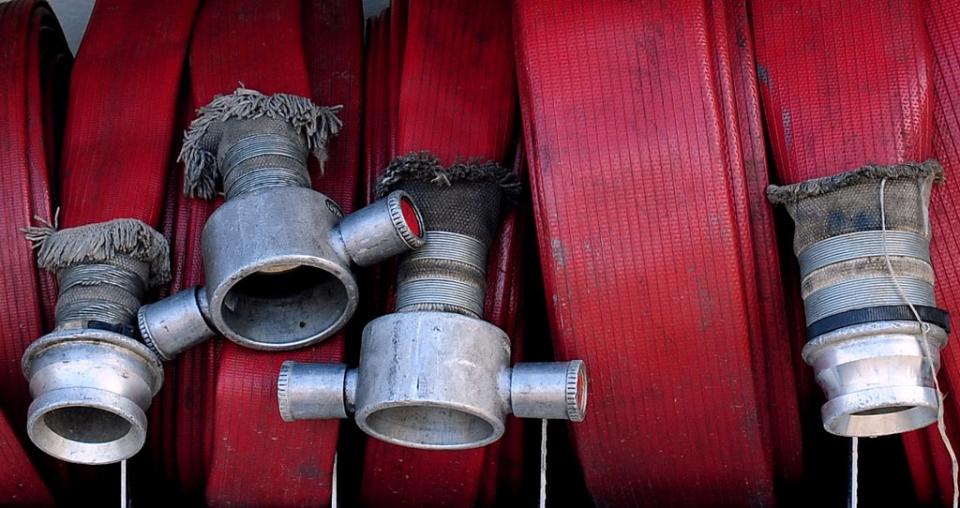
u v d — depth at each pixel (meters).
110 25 1.33
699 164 1.15
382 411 1.15
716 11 1.19
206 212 1.26
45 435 1.15
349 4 1.36
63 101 1.40
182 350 1.19
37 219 1.24
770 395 1.20
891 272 1.10
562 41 1.17
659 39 1.17
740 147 1.17
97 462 1.16
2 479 1.22
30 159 1.25
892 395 1.07
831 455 1.28
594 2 1.18
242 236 1.14
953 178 1.16
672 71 1.16
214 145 1.24
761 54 1.19
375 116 1.30
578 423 1.18
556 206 1.16
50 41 1.41
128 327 1.17
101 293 1.19
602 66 1.17
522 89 1.18
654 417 1.17
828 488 1.28
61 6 1.53
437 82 1.24
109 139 1.27
